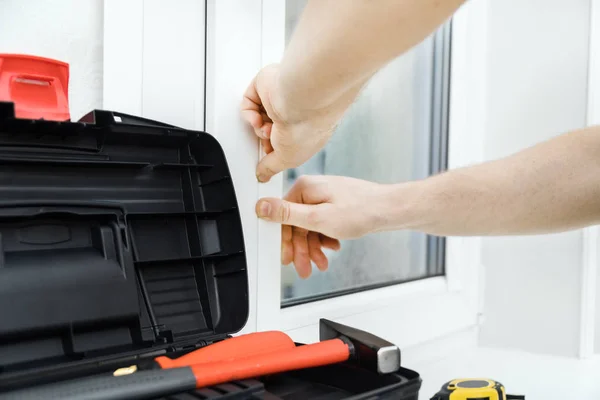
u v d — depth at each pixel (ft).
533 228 2.07
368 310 2.90
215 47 2.18
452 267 3.45
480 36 3.59
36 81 1.59
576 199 1.99
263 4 2.33
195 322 1.82
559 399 2.81
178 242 1.85
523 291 3.62
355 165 3.11
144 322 1.70
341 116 1.64
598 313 3.65
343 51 1.18
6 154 1.55
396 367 1.55
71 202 1.60
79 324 1.53
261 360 1.49
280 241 2.42
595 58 3.36
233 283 1.82
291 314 2.52
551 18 3.48
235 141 2.23
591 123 3.38
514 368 3.27
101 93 2.07
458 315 3.51
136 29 2.04
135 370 1.45
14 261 1.49
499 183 2.02
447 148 3.49
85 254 1.61
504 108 3.65
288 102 1.52
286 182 2.77
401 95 3.33
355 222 2.02
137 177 1.79
